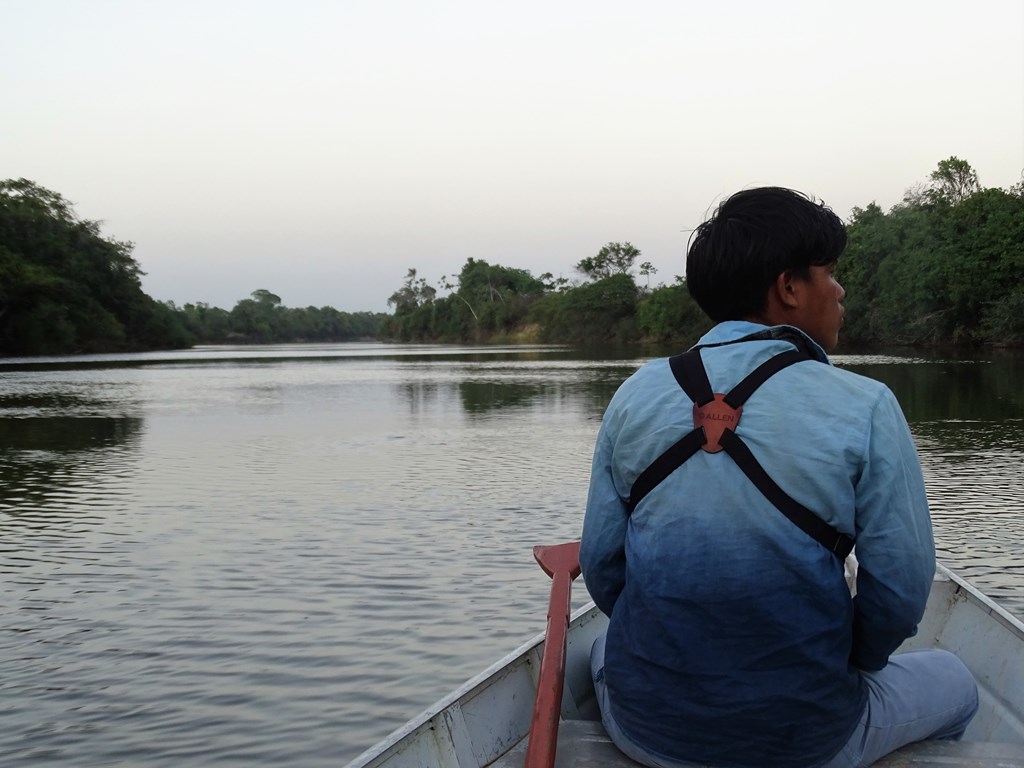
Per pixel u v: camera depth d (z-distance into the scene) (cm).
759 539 163
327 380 3108
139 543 725
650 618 172
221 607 557
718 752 172
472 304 12288
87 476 1063
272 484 992
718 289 187
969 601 299
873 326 4938
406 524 779
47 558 682
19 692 432
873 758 193
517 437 1392
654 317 7638
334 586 596
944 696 204
